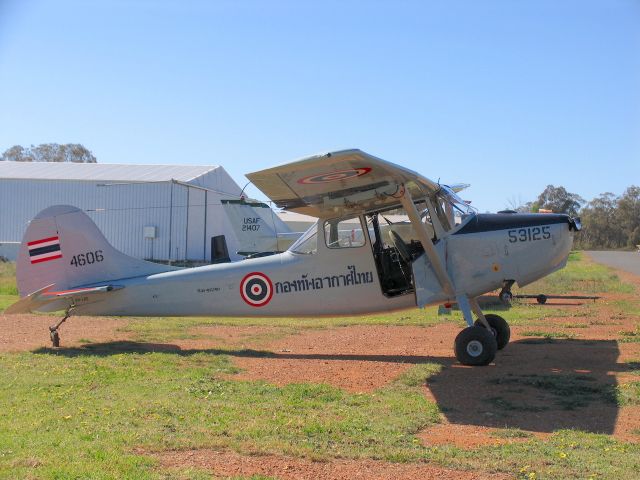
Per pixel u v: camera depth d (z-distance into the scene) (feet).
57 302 36.11
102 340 38.04
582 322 45.39
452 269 31.37
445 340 38.29
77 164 164.35
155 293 36.01
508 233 31.45
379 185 28.68
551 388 25.00
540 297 54.08
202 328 43.83
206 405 22.00
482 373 27.96
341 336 40.40
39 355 32.24
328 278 33.99
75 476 14.87
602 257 187.32
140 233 148.25
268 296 34.81
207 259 152.76
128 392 23.91
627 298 63.57
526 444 18.02
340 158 24.30
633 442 18.21
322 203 30.91
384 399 23.20
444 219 32.42
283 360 31.55
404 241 32.81
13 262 140.56
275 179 26.76
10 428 18.93
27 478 14.75
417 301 31.14
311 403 22.47
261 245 98.58
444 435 19.12
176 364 29.89
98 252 36.70
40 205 151.53
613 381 25.80
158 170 158.40
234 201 98.78
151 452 17.06
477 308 32.81
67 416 20.24
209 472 15.57
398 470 16.06
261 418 20.45
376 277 33.37
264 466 16.15
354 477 15.55
